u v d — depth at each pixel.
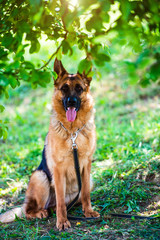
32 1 2.17
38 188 3.69
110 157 5.19
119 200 3.65
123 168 4.47
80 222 3.31
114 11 2.53
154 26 2.36
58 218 3.28
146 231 2.82
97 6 2.16
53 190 3.93
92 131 3.59
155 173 4.07
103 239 2.82
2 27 2.88
